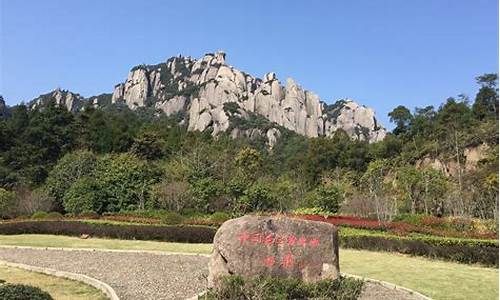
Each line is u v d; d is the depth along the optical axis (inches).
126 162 1325.0
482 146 1882.4
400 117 2770.7
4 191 1188.5
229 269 324.5
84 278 429.7
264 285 289.6
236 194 1311.5
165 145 2060.8
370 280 443.5
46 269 470.6
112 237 775.1
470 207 1062.4
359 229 837.2
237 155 2032.5
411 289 407.5
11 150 1768.0
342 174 2094.0
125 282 416.8
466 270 510.3
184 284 410.6
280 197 1374.3
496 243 578.6
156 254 592.1
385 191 1397.6
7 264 510.3
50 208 1208.2
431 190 1357.0
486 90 2348.7
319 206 1233.4
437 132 2240.4
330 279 318.7
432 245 606.5
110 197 1208.2
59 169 1359.5
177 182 1321.4
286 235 334.0
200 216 1135.6
